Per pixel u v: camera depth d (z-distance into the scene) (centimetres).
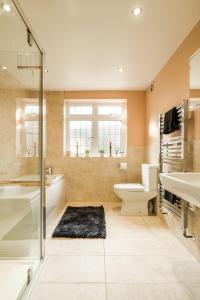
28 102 261
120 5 171
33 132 250
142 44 230
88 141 418
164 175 166
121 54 252
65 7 172
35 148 240
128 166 392
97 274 165
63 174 387
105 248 208
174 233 240
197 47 193
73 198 391
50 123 390
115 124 420
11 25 186
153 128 338
